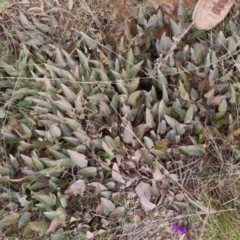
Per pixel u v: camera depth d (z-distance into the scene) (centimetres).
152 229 76
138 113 77
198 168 75
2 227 79
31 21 86
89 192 76
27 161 78
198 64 78
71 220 75
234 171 74
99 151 77
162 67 77
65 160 76
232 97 74
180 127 74
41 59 83
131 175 76
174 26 80
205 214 75
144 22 82
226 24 80
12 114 83
